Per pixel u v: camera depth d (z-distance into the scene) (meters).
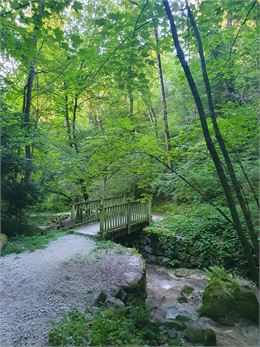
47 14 3.06
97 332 2.99
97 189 12.08
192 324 4.02
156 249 8.93
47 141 8.97
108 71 4.41
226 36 5.24
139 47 3.99
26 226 8.37
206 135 3.45
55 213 12.12
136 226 9.55
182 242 8.31
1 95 7.36
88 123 13.98
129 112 12.31
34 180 8.66
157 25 3.81
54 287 4.63
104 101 12.13
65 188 11.58
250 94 7.92
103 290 4.61
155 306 4.82
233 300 4.47
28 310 3.84
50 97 10.55
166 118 10.30
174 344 3.17
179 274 7.48
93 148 6.82
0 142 7.49
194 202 7.87
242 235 3.46
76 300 4.22
